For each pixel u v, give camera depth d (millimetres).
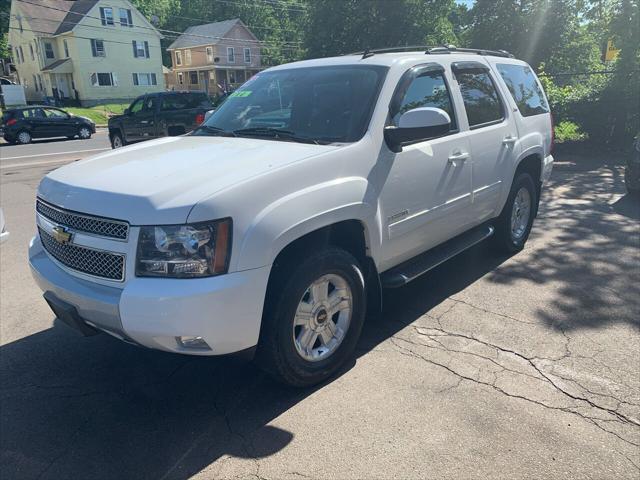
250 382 3381
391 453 2691
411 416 2975
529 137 5293
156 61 46875
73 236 2865
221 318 2619
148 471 2629
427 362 3529
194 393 3281
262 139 3656
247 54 58219
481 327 4000
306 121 3715
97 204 2756
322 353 3279
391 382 3309
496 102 4918
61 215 2980
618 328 3932
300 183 2951
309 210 2936
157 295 2549
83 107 43094
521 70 5664
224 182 2729
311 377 3199
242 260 2654
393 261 3814
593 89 14312
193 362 3648
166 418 3041
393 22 21828
